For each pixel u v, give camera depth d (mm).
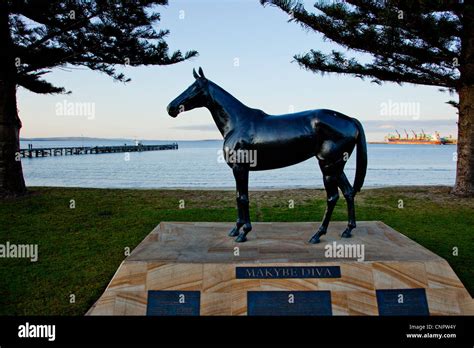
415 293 3025
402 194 8422
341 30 7441
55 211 6820
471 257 4391
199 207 7270
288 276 3037
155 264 3098
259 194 8875
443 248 4715
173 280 3053
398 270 3076
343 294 3000
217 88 3744
